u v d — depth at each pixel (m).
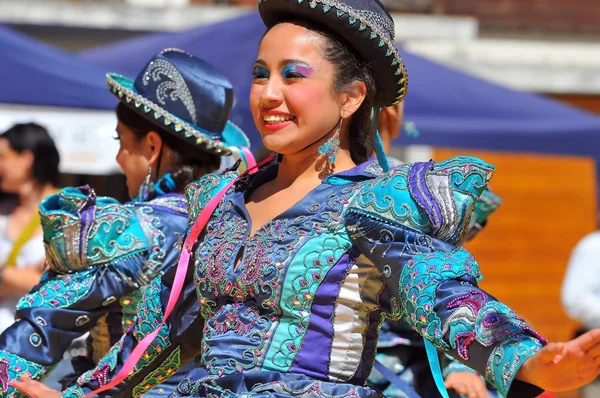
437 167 3.64
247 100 9.62
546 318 16.89
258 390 3.60
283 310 3.67
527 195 16.92
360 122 4.07
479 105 11.46
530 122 11.50
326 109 3.88
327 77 3.88
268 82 3.88
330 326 3.67
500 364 3.10
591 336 2.85
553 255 16.97
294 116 3.87
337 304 3.67
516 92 11.72
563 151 11.61
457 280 3.42
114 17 14.91
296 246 3.69
